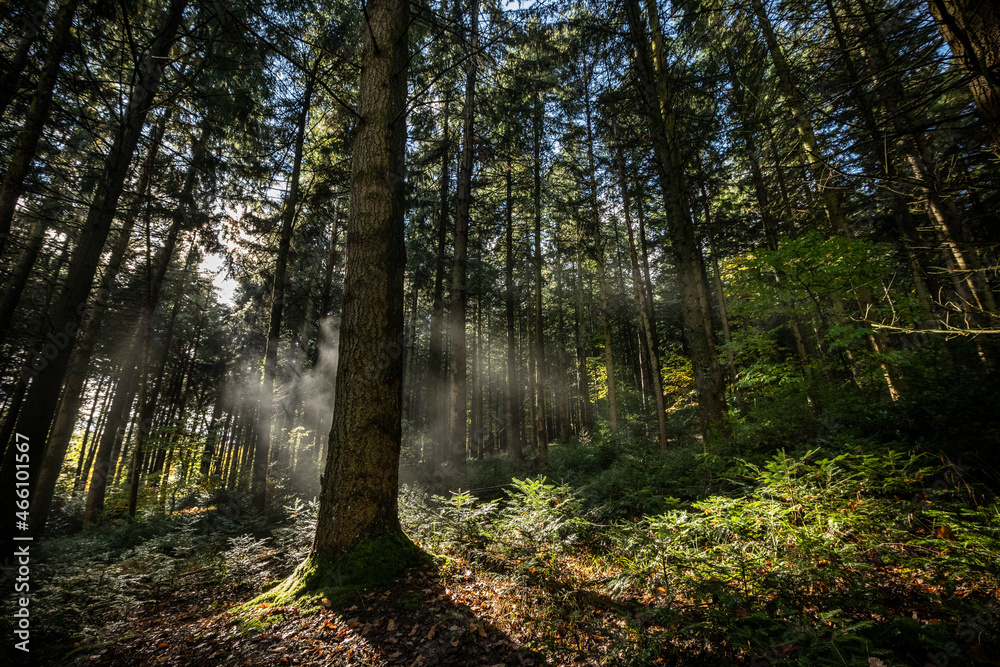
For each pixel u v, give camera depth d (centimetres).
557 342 2970
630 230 1475
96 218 753
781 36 560
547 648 315
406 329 2417
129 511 1003
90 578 539
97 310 1086
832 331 660
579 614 344
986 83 293
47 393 675
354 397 473
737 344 912
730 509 455
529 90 1295
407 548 464
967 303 389
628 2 909
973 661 220
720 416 813
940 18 303
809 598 297
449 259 1750
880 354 639
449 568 461
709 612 291
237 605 442
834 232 820
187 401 2786
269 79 1062
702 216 1655
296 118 1208
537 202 1589
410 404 2770
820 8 480
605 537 555
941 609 275
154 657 348
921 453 475
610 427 1673
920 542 339
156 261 1448
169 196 1073
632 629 306
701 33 729
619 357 2944
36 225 1149
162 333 2159
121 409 1300
